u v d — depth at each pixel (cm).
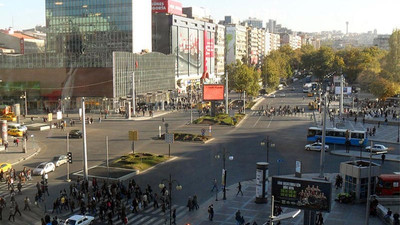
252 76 17375
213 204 5344
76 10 17475
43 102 14725
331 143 9181
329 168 7069
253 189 5944
